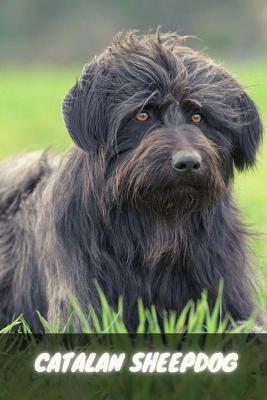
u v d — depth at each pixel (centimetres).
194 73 895
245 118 924
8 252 1064
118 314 834
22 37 7769
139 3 7531
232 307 928
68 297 902
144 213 887
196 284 915
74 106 893
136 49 905
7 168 1142
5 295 1057
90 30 7531
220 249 920
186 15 7512
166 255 904
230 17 7488
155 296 911
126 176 866
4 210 1084
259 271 1009
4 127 3309
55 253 923
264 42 7219
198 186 856
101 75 888
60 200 920
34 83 5428
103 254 898
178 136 848
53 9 7781
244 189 1827
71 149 939
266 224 1398
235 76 935
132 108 870
